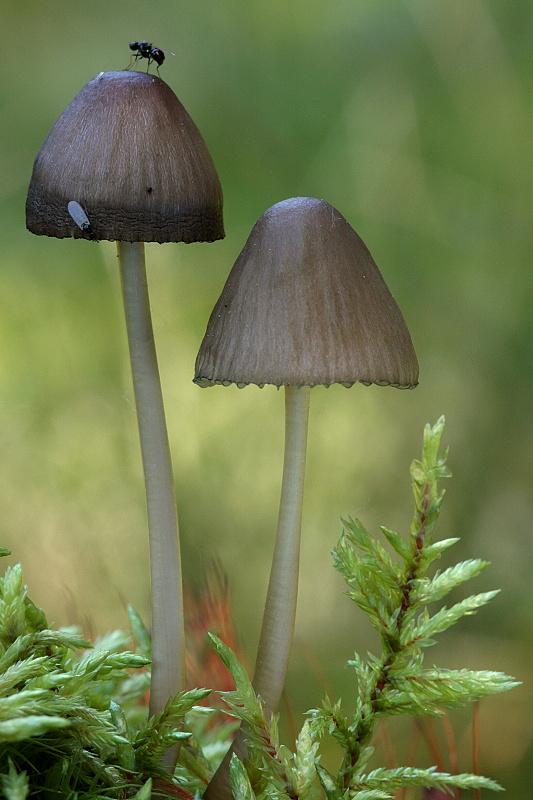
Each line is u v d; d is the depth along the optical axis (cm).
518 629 47
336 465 57
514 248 57
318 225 25
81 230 25
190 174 25
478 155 58
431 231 58
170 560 25
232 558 51
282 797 25
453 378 58
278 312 25
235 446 54
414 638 25
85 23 63
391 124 58
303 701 44
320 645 49
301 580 53
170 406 55
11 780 23
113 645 27
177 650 25
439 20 56
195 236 25
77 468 54
